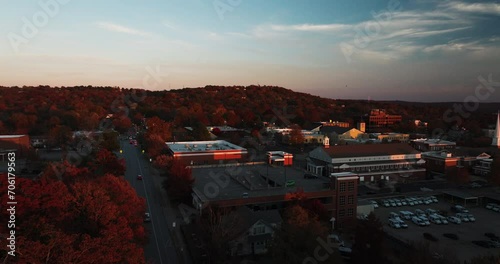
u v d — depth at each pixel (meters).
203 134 130.38
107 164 75.38
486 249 50.97
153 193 74.56
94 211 34.72
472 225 61.69
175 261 44.81
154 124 132.38
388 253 48.75
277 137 148.75
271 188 64.12
